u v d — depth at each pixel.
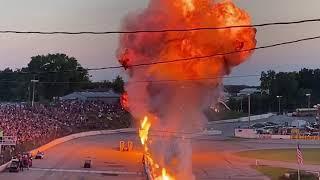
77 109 168.38
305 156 97.06
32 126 117.56
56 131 124.12
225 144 123.62
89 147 109.12
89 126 150.75
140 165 79.75
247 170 77.06
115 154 96.75
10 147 81.75
